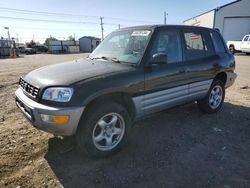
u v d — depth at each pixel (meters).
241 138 4.02
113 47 4.16
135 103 3.49
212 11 30.94
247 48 23.08
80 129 3.08
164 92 3.87
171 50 4.04
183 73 4.12
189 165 3.18
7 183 2.76
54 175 2.93
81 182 2.81
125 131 3.46
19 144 3.67
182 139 3.93
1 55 36.81
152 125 4.48
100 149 3.25
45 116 2.87
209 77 4.74
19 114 5.06
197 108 5.46
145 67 3.55
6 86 8.22
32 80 3.25
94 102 3.18
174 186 2.76
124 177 2.91
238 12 30.27
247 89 7.79
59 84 2.93
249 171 3.07
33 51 49.41
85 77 3.07
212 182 2.83
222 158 3.37
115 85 3.17
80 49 64.25
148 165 3.17
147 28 3.94
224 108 5.58
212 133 4.18
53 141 3.77
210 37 4.95
